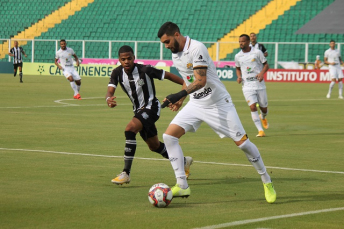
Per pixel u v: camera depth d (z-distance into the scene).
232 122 10.49
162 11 68.62
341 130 21.58
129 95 12.26
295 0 64.06
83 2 72.50
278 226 8.56
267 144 17.97
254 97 20.19
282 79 57.47
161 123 22.97
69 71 34.69
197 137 19.38
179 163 10.43
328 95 38.44
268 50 60.94
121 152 15.83
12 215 9.07
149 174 12.79
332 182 12.16
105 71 62.69
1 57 71.31
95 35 69.69
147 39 67.06
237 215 9.26
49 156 14.97
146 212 9.42
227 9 66.19
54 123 22.41
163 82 56.06
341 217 9.16
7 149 15.98
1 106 28.77
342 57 57.44
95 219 8.91
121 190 11.15
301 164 14.38
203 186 11.68
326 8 58.06
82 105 30.48
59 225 8.52
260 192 11.11
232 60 62.44
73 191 10.95
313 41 60.88
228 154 15.83
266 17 63.94
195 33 65.81
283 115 27.05
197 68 10.25
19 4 75.12
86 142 17.59
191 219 8.96
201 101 10.62
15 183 11.57
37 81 51.94
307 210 9.65
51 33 71.44
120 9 70.50
